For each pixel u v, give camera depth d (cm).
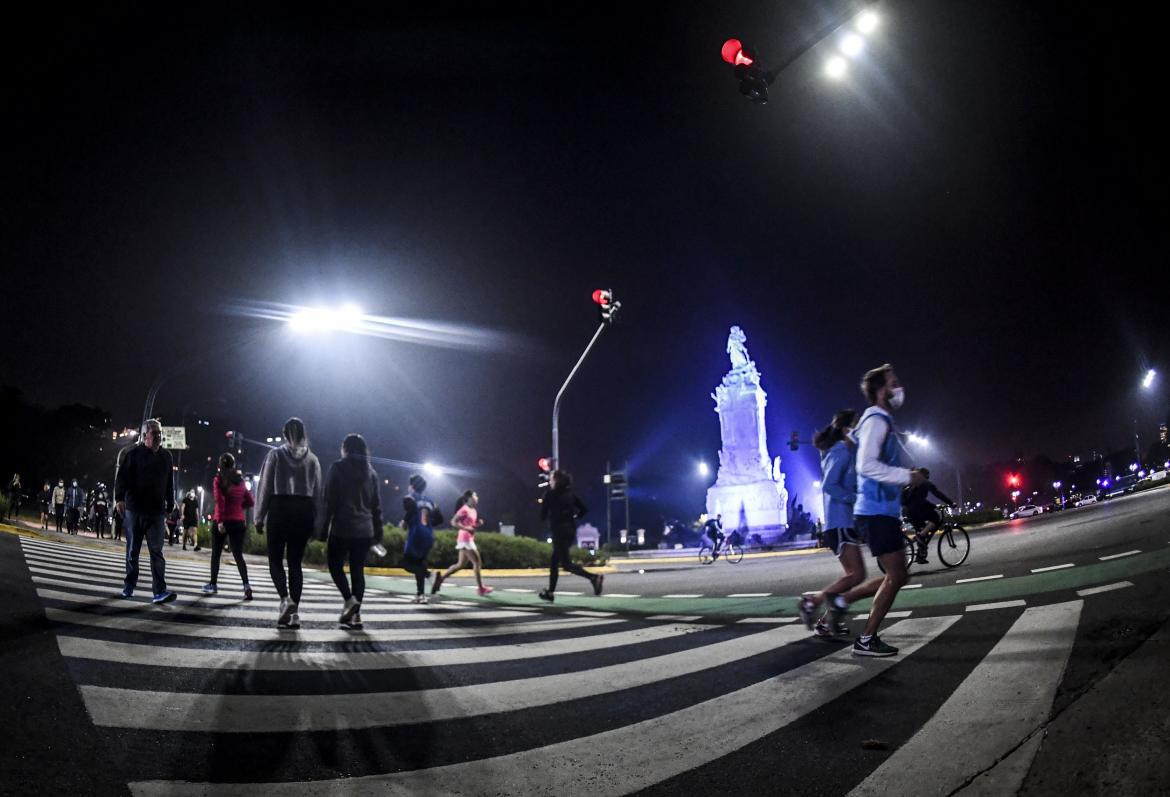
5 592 651
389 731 332
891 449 493
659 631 645
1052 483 10919
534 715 363
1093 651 395
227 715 339
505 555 2184
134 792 245
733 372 4625
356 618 639
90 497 2694
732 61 803
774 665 466
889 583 472
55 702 331
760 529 4300
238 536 849
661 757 298
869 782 257
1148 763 240
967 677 384
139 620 582
